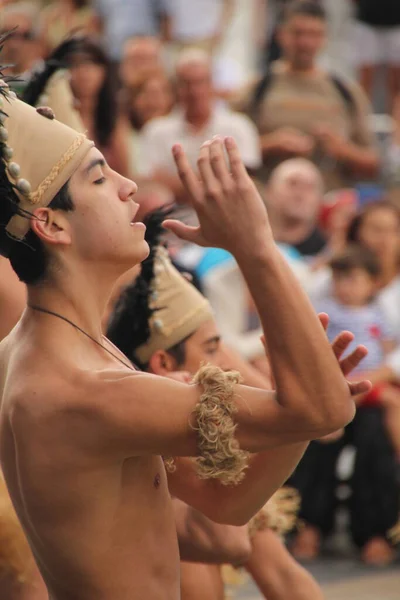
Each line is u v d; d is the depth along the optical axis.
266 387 8.34
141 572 6.16
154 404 5.82
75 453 5.90
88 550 6.03
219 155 6.03
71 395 5.89
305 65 21.38
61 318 6.13
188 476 6.89
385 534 15.64
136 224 6.25
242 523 6.92
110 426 5.83
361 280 16.38
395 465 15.75
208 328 8.19
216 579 8.62
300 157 20.73
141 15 24.42
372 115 24.91
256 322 16.19
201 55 20.55
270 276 5.90
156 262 8.06
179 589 6.41
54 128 6.13
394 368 16.02
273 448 6.47
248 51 27.06
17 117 6.09
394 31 25.56
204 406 5.81
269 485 6.71
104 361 6.19
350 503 15.82
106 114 16.48
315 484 15.84
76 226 6.11
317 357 5.86
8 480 6.23
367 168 21.41
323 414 5.86
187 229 6.14
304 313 5.89
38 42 21.50
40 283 6.16
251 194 5.98
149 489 6.25
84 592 6.10
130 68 21.72
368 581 14.54
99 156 6.17
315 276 16.91
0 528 7.75
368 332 16.25
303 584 8.77
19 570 7.84
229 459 5.85
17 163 6.05
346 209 19.19
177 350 8.10
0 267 9.02
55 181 6.05
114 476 6.01
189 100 19.84
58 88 8.85
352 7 26.89
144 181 17.12
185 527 7.72
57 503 5.96
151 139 19.98
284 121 21.03
